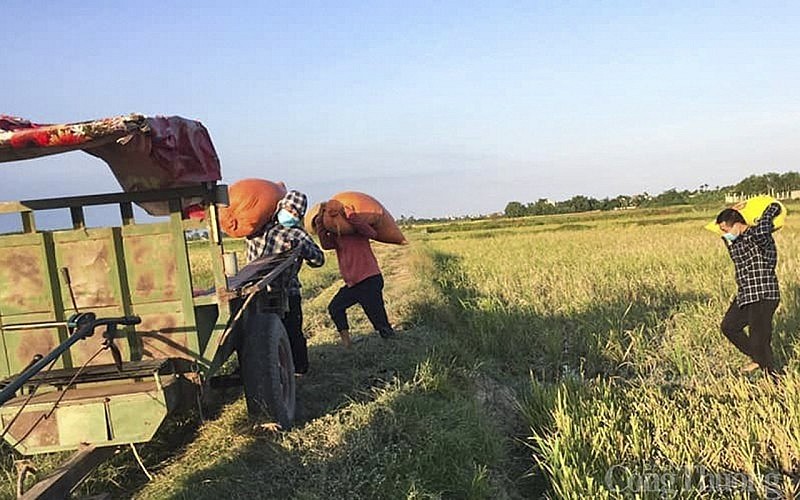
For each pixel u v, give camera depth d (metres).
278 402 5.20
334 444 4.96
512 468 5.48
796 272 11.72
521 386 7.55
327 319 10.31
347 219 7.73
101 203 4.59
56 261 4.61
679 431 5.29
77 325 3.89
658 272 13.59
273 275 5.27
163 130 3.94
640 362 8.00
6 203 4.59
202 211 4.93
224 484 4.31
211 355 4.72
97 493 4.36
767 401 5.75
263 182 7.30
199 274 12.80
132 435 4.11
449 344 8.04
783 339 7.92
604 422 5.56
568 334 9.24
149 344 4.69
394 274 19.42
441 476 4.75
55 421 4.07
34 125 3.79
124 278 4.65
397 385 6.16
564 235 32.72
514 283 13.23
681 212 67.06
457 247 28.64
